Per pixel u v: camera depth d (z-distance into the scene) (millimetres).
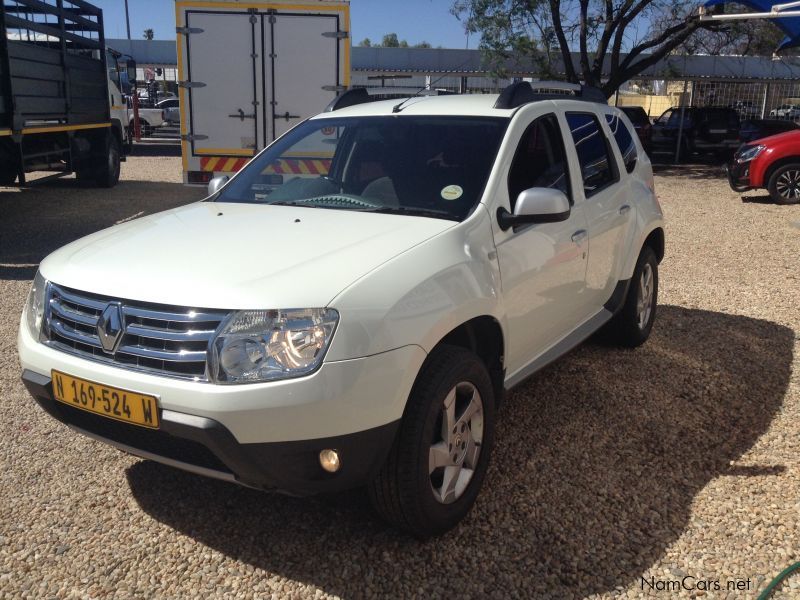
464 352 2953
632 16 20219
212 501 3260
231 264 2746
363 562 2844
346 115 4195
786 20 12273
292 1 9781
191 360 2535
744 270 7848
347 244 2916
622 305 4730
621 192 4719
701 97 26297
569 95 4746
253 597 2660
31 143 10914
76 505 3230
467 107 3922
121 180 16344
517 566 2828
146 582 2738
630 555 2895
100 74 13461
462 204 3334
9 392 4430
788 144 12727
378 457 2631
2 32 8867
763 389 4535
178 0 9820
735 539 2994
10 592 2676
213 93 10086
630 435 3906
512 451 3711
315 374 2471
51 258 3152
